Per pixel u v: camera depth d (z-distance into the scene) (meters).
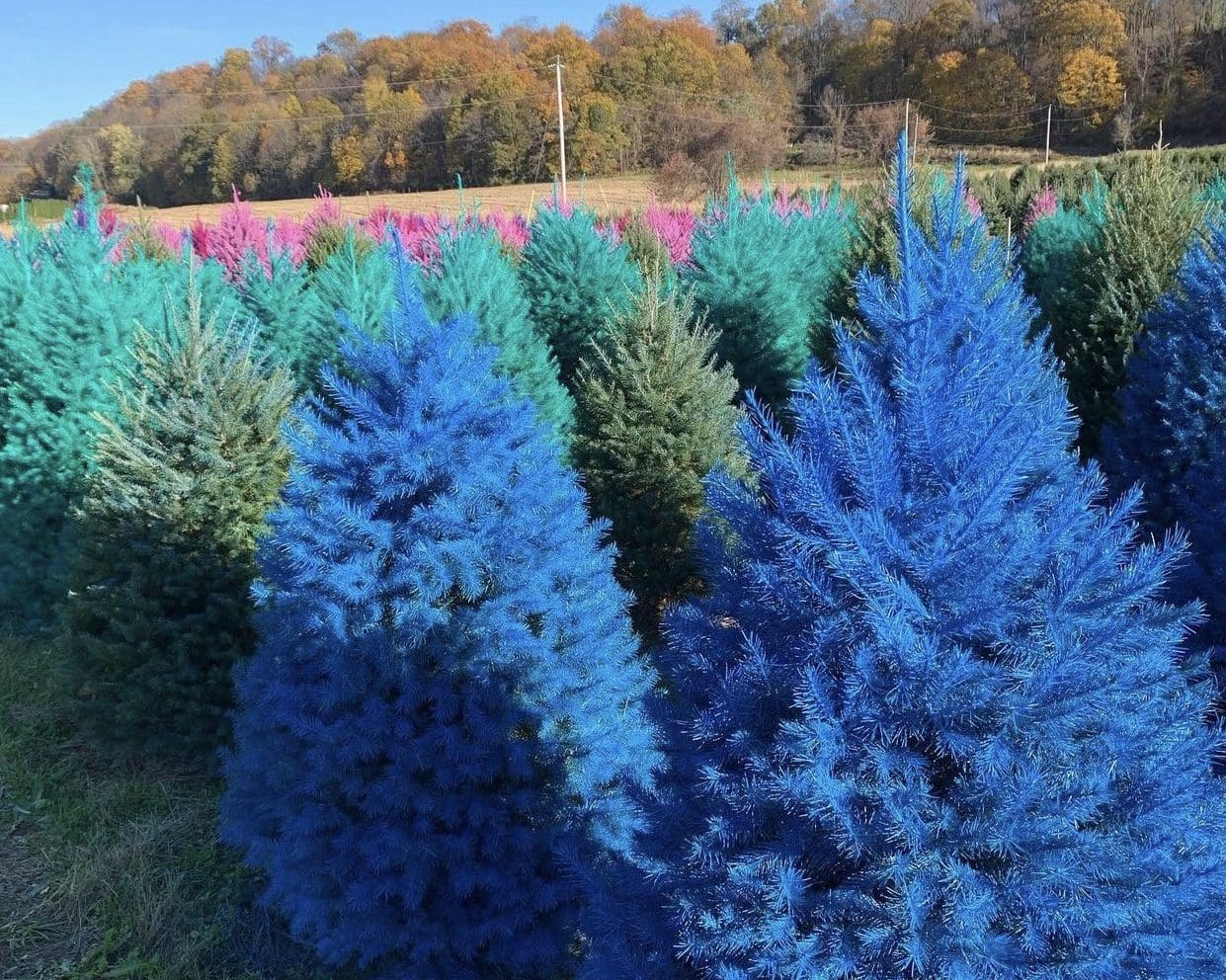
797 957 2.27
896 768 2.30
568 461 8.19
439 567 3.85
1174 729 2.47
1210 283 6.09
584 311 12.24
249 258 12.66
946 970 2.14
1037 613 2.31
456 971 4.05
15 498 7.69
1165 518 6.05
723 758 2.55
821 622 2.36
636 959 2.74
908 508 2.41
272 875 4.46
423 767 3.87
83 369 7.70
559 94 34.81
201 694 5.68
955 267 3.58
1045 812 2.26
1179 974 2.27
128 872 5.12
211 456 5.56
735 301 11.35
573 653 4.09
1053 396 3.74
